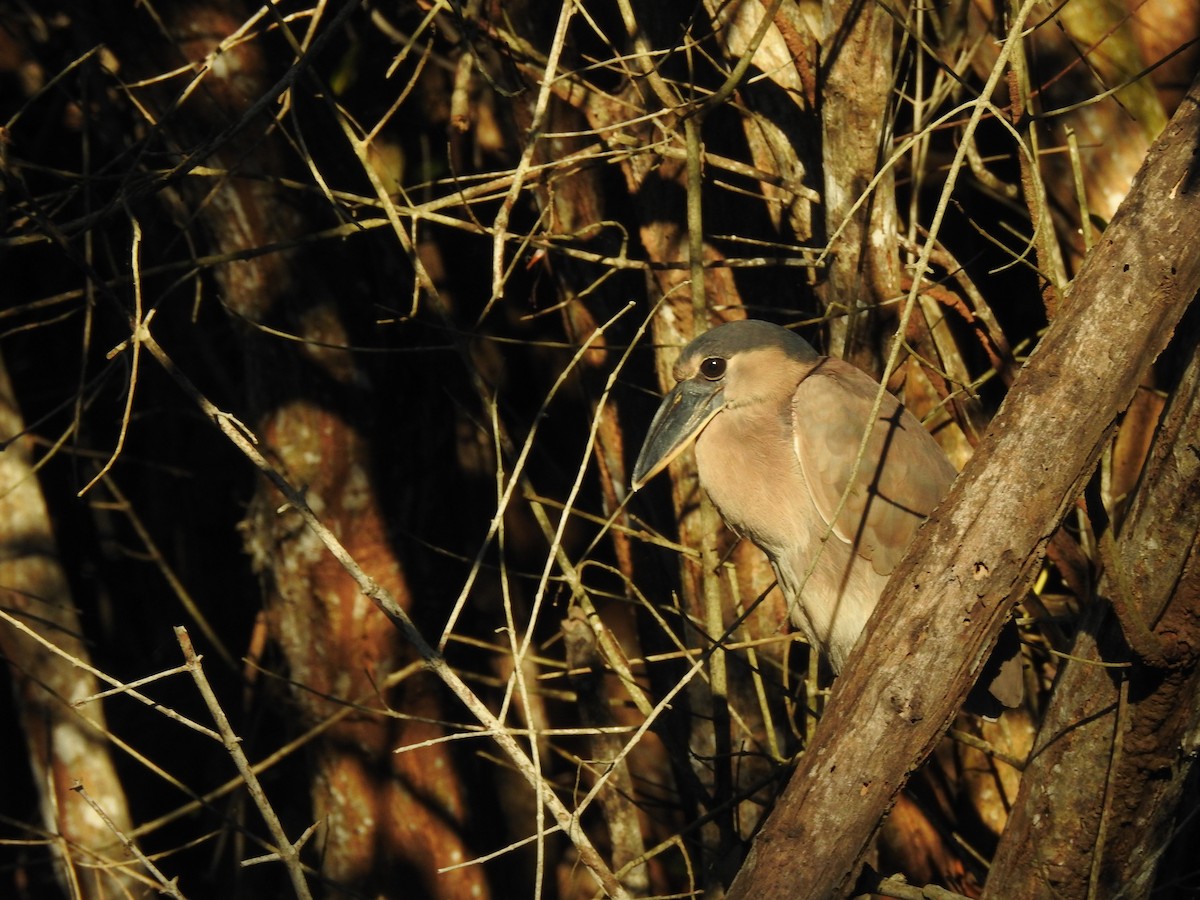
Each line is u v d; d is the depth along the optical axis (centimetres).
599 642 788
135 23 904
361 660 993
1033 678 848
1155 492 561
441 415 1034
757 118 782
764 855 504
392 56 1014
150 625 1236
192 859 1225
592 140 856
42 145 1126
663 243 835
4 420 990
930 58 877
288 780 1167
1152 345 511
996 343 736
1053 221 845
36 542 989
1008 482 502
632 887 799
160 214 1091
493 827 1070
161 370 1186
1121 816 591
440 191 999
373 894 1006
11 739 1196
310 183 939
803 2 812
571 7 621
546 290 1027
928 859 844
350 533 982
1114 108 828
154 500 1227
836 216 700
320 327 955
